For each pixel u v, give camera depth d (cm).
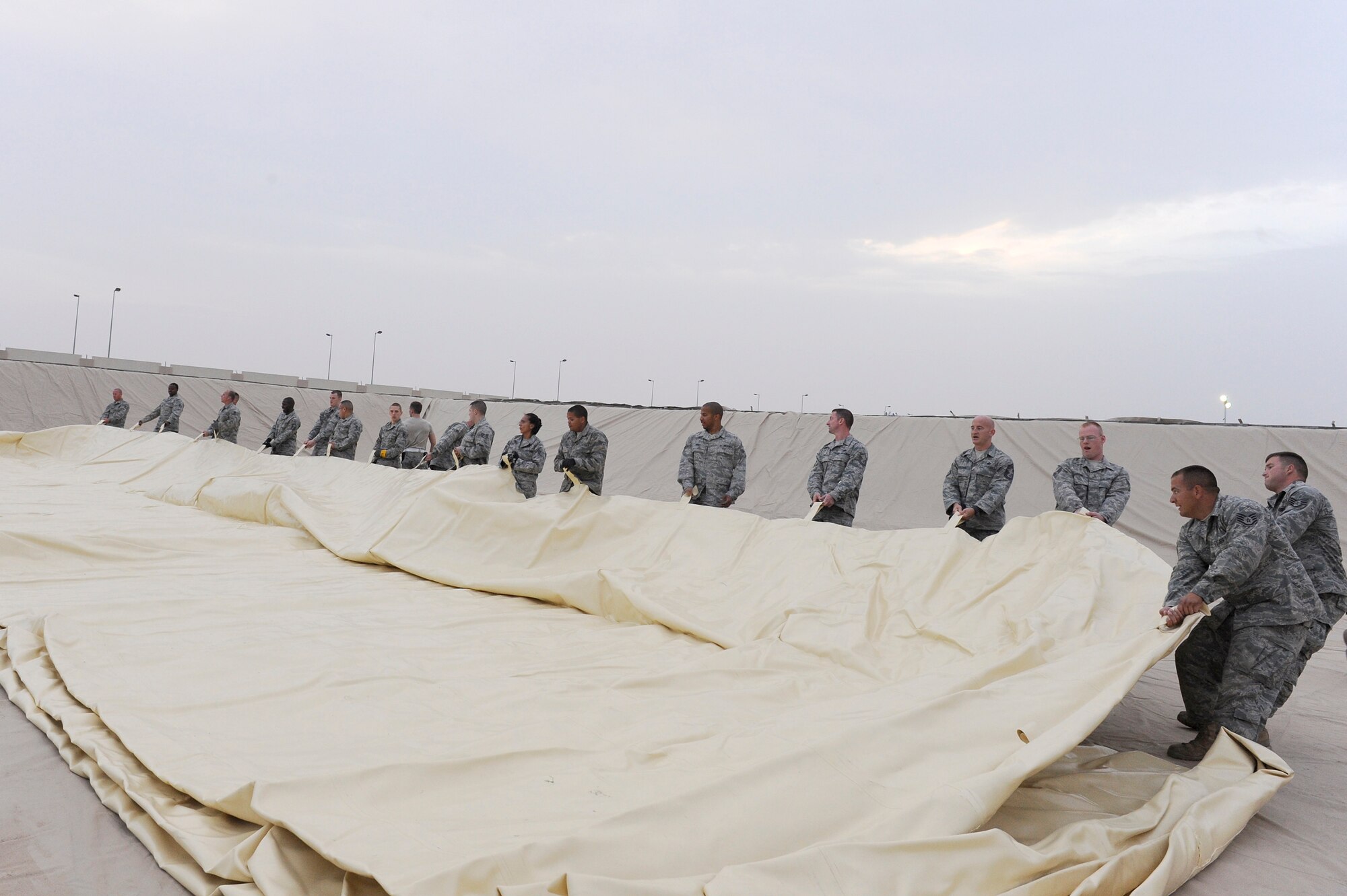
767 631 489
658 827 224
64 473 1191
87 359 3008
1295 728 447
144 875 228
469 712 346
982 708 301
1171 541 1245
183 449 1205
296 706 340
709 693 375
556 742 305
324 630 465
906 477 1630
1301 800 339
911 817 233
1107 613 414
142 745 283
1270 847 292
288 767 274
